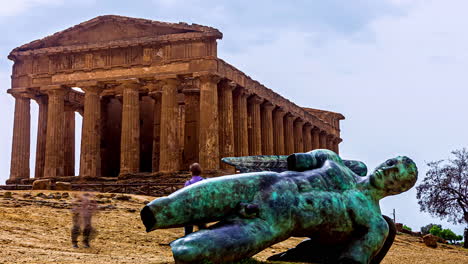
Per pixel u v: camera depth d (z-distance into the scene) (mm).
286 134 62219
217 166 45812
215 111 46438
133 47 49656
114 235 18781
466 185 53000
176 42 48125
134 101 49094
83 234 16297
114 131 58625
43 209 23500
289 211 6438
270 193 6438
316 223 6621
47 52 51812
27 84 52500
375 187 7230
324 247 7246
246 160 7504
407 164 7172
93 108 50188
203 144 45812
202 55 47156
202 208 6203
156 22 48438
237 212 6305
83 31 51438
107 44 49812
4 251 12297
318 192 6754
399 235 36594
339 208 6762
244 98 51906
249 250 6016
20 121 52469
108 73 49906
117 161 58156
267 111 56719
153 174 46062
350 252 6801
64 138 56906
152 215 6035
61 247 15297
